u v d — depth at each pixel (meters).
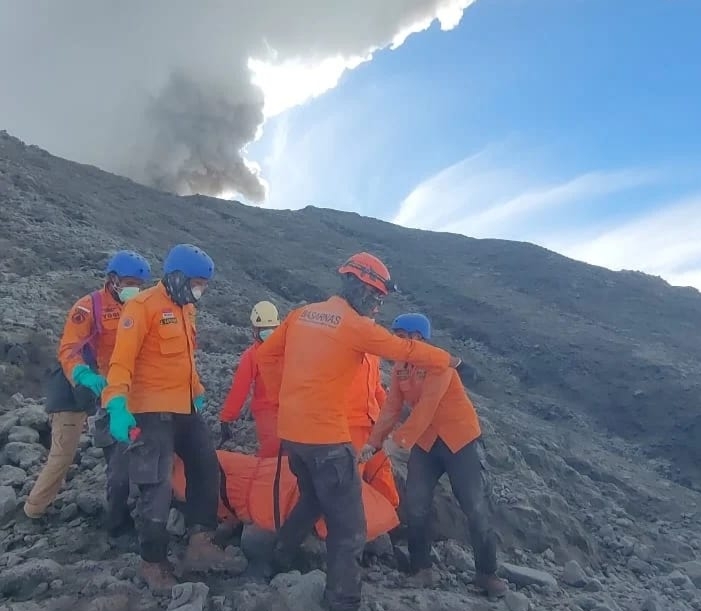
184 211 39.12
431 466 5.32
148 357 4.33
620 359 25.94
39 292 12.44
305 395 4.14
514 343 28.48
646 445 21.30
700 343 29.45
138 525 4.97
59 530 5.32
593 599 6.05
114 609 4.09
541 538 7.59
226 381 9.08
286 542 4.70
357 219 52.69
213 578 4.73
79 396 5.17
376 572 5.29
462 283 36.47
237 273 30.05
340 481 4.11
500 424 14.68
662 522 12.30
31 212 20.72
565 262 40.34
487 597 5.24
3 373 8.66
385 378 11.34
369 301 4.27
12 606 4.06
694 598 7.67
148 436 4.32
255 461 5.38
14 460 6.36
